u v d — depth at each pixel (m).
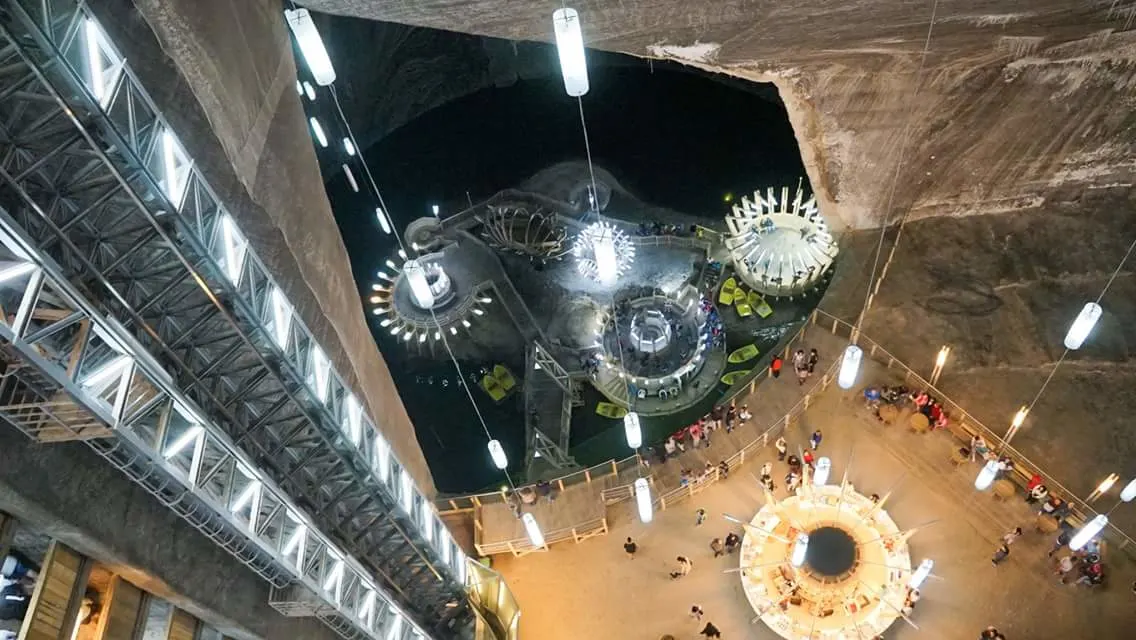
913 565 26.80
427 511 21.67
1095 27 25.70
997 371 29.88
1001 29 25.98
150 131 12.88
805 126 31.58
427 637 21.86
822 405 30.56
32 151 11.46
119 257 12.87
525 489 29.42
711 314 37.25
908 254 33.47
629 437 23.52
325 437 16.92
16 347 9.59
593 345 37.91
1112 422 28.23
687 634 26.55
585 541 28.80
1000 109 29.27
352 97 48.53
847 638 25.22
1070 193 32.16
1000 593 26.02
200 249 13.52
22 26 10.53
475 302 40.12
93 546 11.37
